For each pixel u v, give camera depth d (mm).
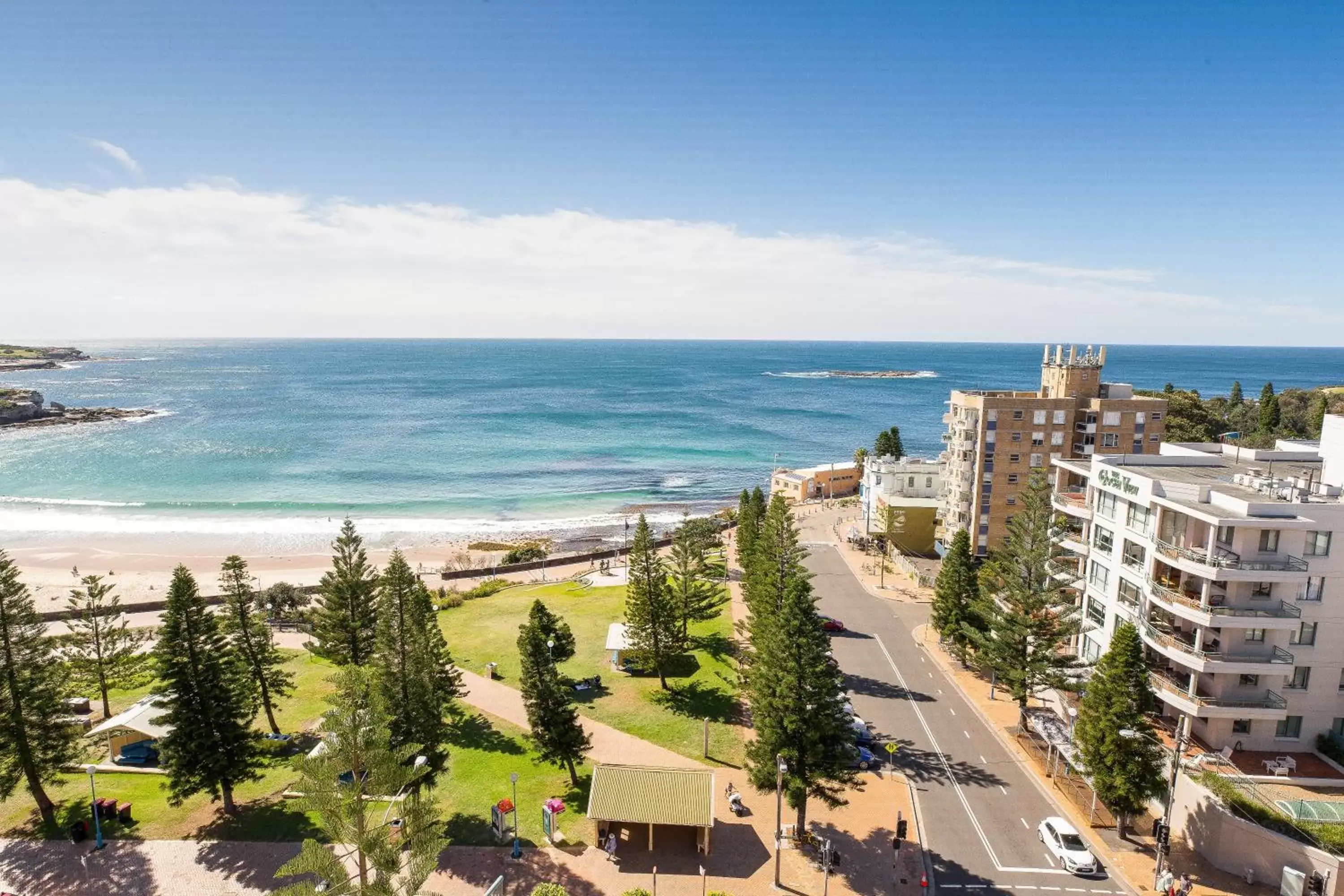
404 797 32656
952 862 37031
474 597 79875
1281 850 34344
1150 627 45625
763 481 151250
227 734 38750
